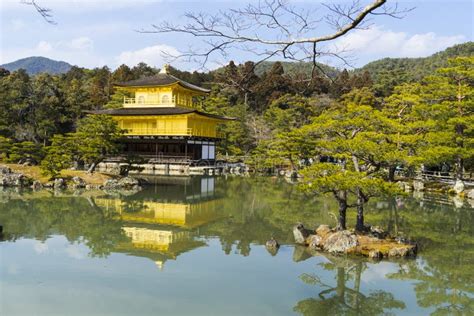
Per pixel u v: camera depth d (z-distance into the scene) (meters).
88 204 29.28
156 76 65.56
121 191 36.25
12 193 32.72
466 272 15.91
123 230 21.98
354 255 17.42
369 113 20.81
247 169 59.28
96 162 40.22
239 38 6.39
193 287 13.88
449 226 23.91
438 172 43.72
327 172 19.39
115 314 11.69
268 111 69.94
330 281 14.68
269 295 13.31
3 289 13.27
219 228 22.86
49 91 68.69
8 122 58.84
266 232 21.88
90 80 99.38
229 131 67.62
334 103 66.44
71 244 18.92
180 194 35.56
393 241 18.75
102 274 14.91
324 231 19.48
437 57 127.88
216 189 39.31
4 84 62.88
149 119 59.66
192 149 59.91
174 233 21.50
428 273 15.73
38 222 23.31
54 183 36.50
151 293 13.23
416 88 43.84
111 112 60.44
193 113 56.25
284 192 37.88
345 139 19.78
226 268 15.84
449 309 12.73
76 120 70.94
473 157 37.72
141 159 42.59
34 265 15.72
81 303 12.37
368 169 20.72
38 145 44.81
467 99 37.31
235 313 11.94
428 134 31.97
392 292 13.93
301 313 12.11
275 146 53.91
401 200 32.75
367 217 25.98
